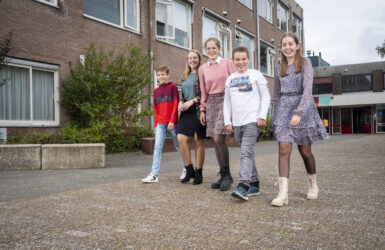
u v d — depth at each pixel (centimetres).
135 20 1181
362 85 3053
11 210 320
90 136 843
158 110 503
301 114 339
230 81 394
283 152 347
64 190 420
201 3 1519
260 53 2134
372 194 382
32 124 854
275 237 240
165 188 429
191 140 1134
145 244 228
